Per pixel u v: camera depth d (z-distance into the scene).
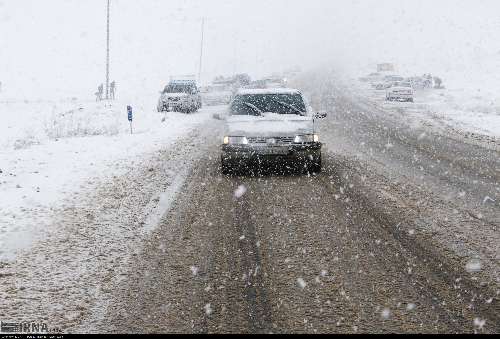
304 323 4.32
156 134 17.89
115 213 7.77
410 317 4.41
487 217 7.51
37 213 7.74
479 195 8.88
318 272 5.41
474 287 5.03
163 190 9.30
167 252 6.09
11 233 6.78
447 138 16.67
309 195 8.87
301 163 10.63
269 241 6.45
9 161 11.91
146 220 7.43
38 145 14.52
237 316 4.46
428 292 4.91
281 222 7.28
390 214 7.65
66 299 4.84
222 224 7.21
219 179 10.31
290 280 5.21
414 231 6.83
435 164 11.96
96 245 6.35
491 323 4.30
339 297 4.80
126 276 5.38
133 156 12.93
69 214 7.69
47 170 10.97
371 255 5.92
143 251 6.13
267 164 11.09
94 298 4.86
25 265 5.69
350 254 5.95
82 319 4.45
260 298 4.80
